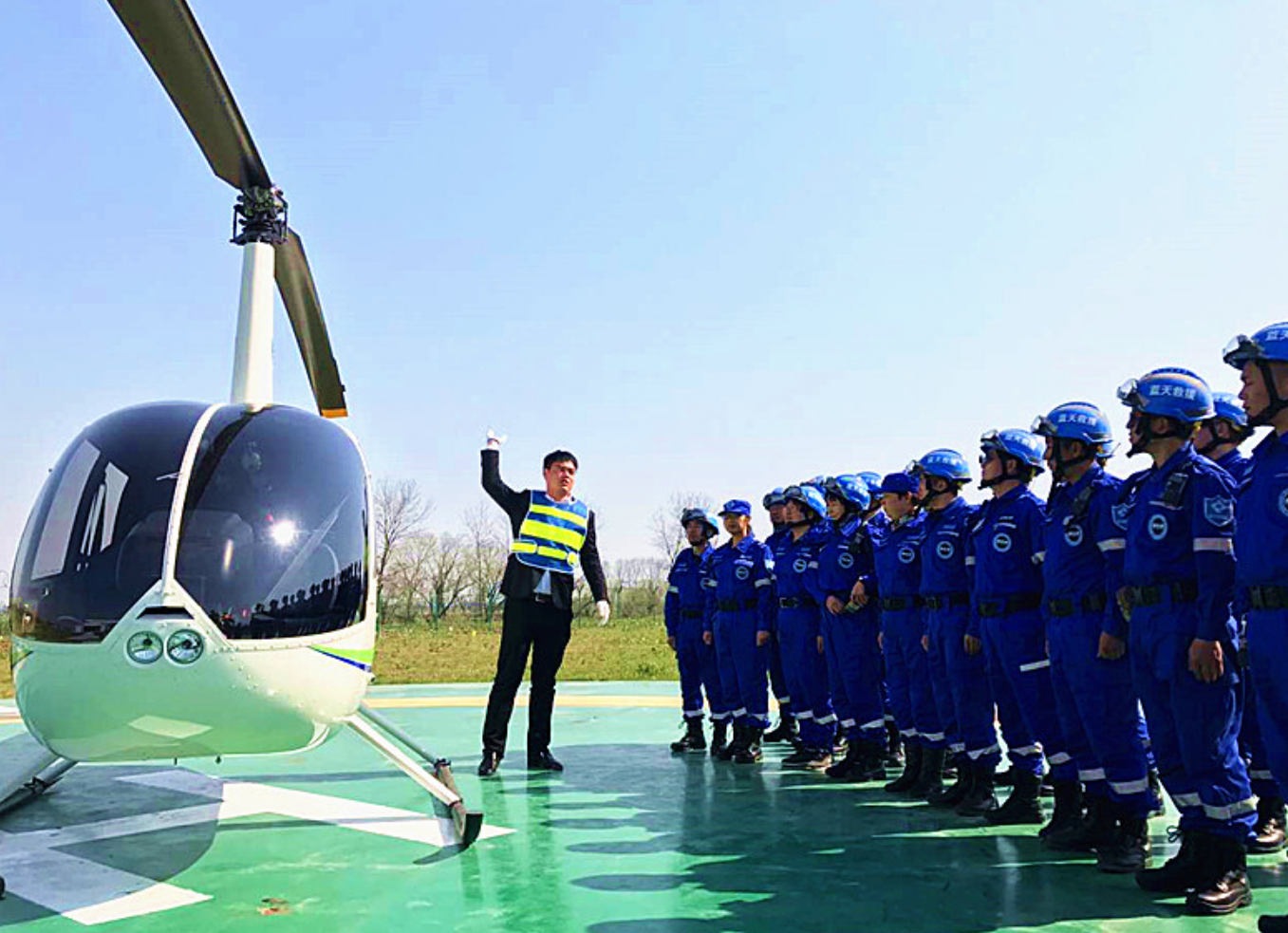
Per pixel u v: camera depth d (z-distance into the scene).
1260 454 3.40
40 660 3.54
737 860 4.37
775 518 7.85
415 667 17.02
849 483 6.49
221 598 3.57
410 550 38.12
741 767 6.89
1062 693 4.42
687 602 7.76
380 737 4.67
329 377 6.29
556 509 6.77
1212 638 3.54
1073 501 4.34
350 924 3.53
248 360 4.70
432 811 5.44
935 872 4.14
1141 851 4.14
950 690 5.53
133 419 4.00
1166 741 3.80
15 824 5.16
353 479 4.24
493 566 38.16
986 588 4.94
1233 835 3.63
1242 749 4.54
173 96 4.17
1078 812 4.65
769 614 7.11
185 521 3.64
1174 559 3.71
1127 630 4.04
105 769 6.83
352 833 4.91
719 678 7.53
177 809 5.50
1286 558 3.21
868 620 6.40
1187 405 3.75
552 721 9.36
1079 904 3.69
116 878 4.14
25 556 3.79
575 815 5.31
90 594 3.52
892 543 6.03
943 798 5.49
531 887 3.96
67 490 3.83
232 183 4.79
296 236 5.12
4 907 3.75
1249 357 3.32
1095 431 4.36
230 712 3.61
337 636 3.89
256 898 3.85
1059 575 4.35
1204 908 3.53
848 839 4.75
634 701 10.90
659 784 6.23
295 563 3.80
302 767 6.93
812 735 6.87
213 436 3.95
